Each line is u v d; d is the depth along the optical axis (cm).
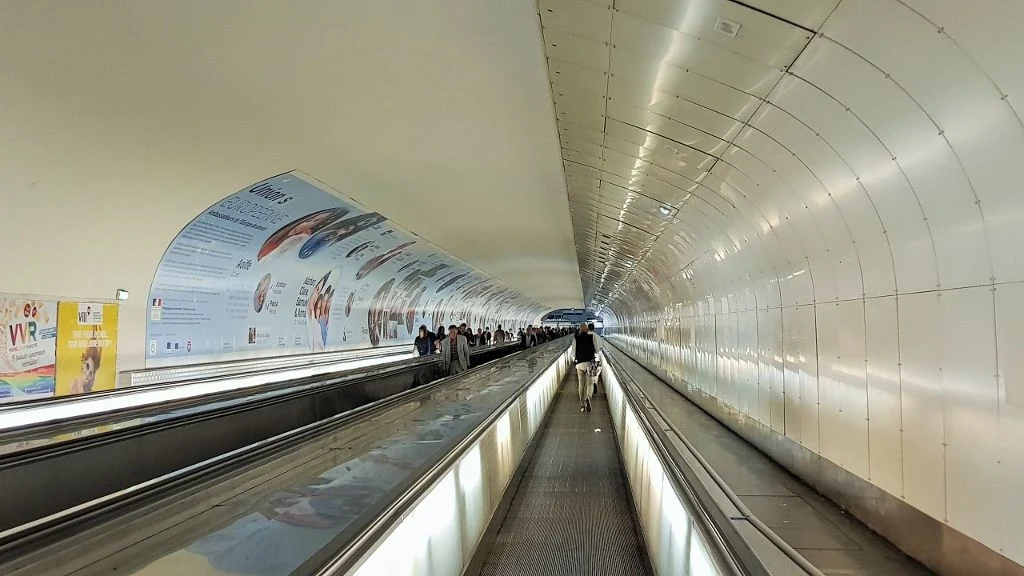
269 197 984
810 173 448
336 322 1745
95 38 502
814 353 535
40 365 770
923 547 365
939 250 339
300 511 340
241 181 879
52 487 443
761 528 248
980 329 305
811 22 320
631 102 532
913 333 369
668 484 385
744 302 786
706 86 442
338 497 369
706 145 544
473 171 998
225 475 375
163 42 524
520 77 644
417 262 1989
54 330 789
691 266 1036
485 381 1143
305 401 830
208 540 294
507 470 648
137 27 498
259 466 407
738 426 828
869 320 428
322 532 306
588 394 1470
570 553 502
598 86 520
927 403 357
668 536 370
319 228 1263
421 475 333
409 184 1065
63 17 470
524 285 3450
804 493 548
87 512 288
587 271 2452
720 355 941
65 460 454
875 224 398
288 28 529
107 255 841
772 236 592
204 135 713
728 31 363
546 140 843
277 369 1307
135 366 934
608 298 3688
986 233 297
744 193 584
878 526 424
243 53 560
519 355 1888
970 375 314
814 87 368
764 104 423
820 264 507
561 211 1314
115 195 764
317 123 746
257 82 620
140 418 596
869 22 295
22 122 580
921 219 349
